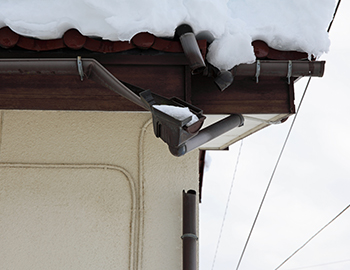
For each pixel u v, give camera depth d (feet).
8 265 10.57
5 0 8.64
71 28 8.77
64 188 11.19
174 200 11.39
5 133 11.38
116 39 8.76
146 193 11.37
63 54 9.07
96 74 8.47
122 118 11.75
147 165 11.54
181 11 8.72
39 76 9.66
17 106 9.53
